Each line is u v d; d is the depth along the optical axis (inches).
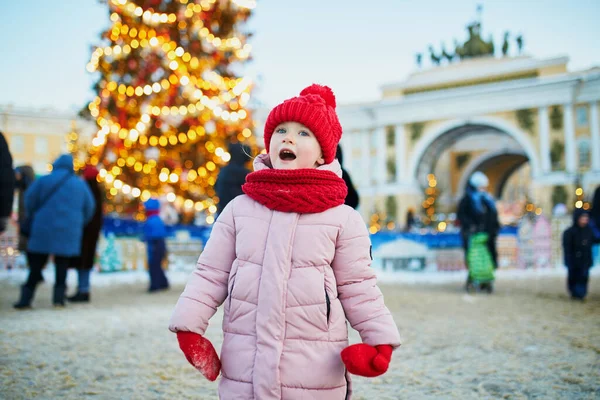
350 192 182.1
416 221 1242.0
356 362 70.7
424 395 136.2
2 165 212.5
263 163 84.9
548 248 656.4
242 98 629.0
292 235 76.4
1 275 466.6
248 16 689.0
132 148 604.4
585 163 1616.6
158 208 377.1
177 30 618.5
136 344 187.9
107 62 588.4
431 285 448.8
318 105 82.3
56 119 1990.7
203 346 76.1
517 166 2196.1
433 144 1819.6
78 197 278.7
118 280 459.5
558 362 168.6
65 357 167.0
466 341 202.5
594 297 359.3
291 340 73.3
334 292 76.4
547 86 1619.1
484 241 382.6
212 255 80.5
